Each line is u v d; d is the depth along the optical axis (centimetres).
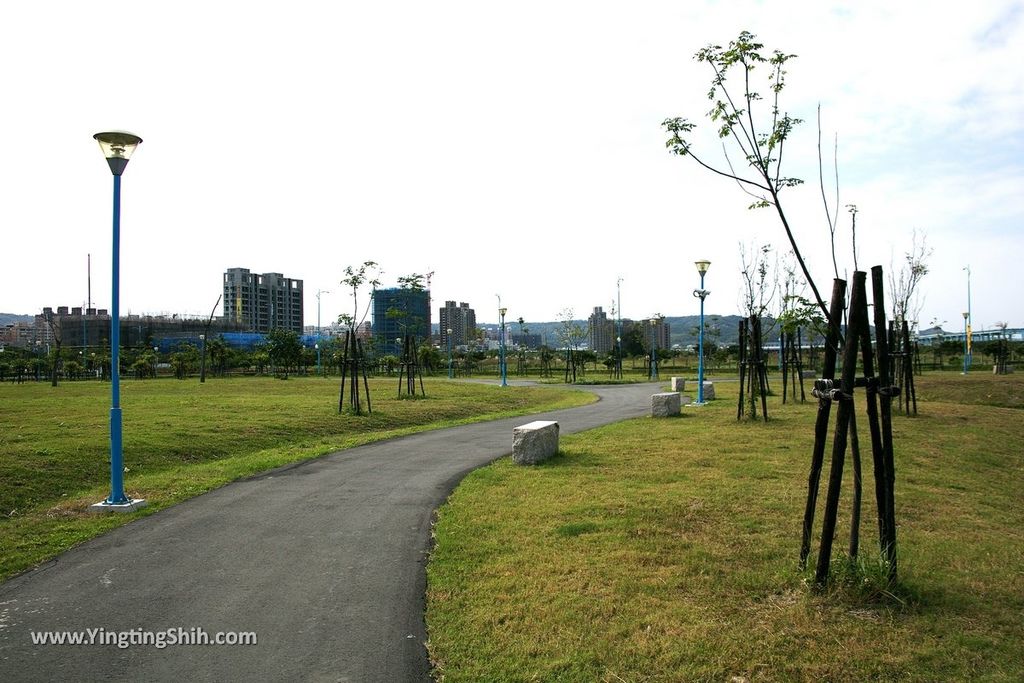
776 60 552
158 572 629
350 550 683
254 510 856
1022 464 1186
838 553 597
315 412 1966
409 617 515
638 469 1041
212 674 434
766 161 552
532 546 657
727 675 405
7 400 2614
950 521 742
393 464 1177
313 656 455
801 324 558
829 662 414
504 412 2292
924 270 6331
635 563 597
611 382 4425
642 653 433
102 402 2431
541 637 462
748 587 537
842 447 520
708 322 7100
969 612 482
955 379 3238
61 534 757
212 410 2017
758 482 932
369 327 10394
